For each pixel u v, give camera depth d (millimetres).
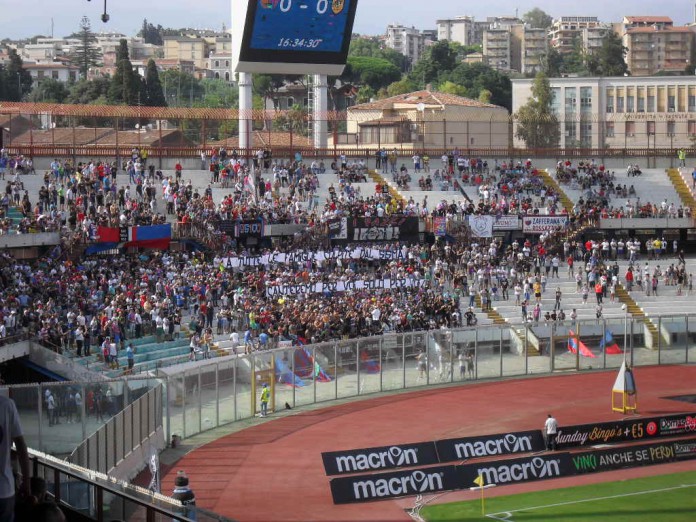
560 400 60781
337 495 39188
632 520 37312
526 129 140625
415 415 56469
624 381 56531
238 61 97750
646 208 95562
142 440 44594
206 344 65000
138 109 93125
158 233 76625
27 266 67812
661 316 73375
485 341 68375
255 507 38906
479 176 99938
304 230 83625
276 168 94625
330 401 60750
